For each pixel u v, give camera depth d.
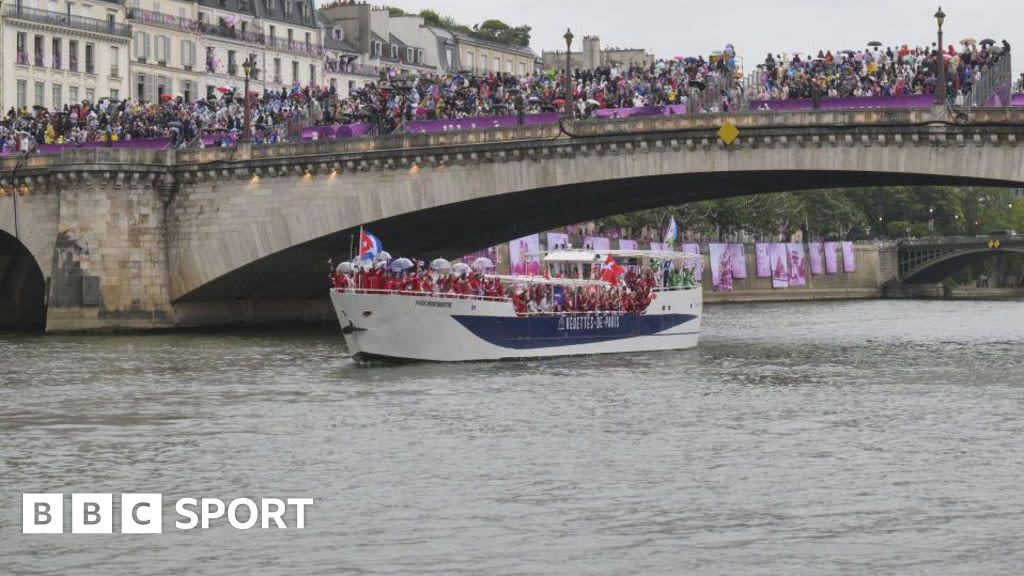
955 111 103.31
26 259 142.62
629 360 101.31
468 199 119.12
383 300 95.38
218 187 127.38
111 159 126.12
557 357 102.75
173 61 187.38
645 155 113.00
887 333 136.00
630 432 67.25
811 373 91.94
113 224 127.12
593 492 54.75
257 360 99.69
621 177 113.94
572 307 104.62
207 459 61.34
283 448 63.69
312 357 101.94
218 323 133.38
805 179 116.31
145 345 112.75
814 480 56.53
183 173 127.81
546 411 73.88
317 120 133.75
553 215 134.38
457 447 63.62
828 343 120.44
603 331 106.00
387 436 66.50
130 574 45.66
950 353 108.25
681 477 57.19
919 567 45.47
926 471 58.03
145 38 183.88
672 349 111.62
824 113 106.88
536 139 115.81
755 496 53.94
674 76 124.81
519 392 81.44
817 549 47.28
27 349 108.69
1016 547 47.38
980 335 132.25
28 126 140.00
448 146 118.56
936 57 113.31
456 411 74.00
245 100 129.38
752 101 114.94
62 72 173.25
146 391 82.31
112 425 70.00
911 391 81.62
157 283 128.62
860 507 52.28
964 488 55.00
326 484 56.44
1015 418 71.06
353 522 50.75
